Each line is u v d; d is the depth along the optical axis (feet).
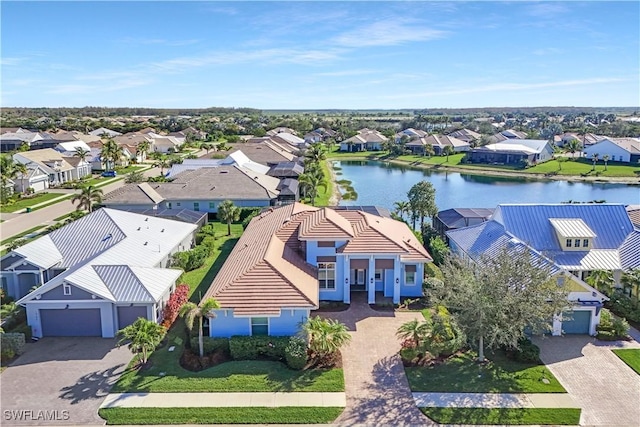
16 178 275.80
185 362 95.20
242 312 100.01
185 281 139.85
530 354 96.17
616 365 96.58
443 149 505.25
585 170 396.98
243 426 77.10
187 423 77.61
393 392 86.43
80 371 93.09
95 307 106.93
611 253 131.75
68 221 199.21
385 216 180.45
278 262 114.01
